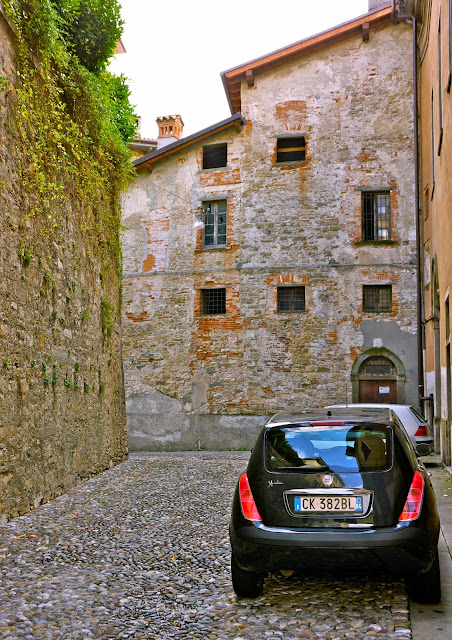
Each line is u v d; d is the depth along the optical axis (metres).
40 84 9.09
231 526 4.74
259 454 4.84
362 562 4.34
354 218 20.55
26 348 8.35
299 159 21.55
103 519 7.61
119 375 14.23
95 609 4.55
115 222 13.80
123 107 17.73
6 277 7.70
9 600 4.72
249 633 4.07
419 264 19.30
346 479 4.54
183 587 5.07
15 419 7.89
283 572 5.21
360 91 20.98
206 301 22.02
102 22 11.13
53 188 9.37
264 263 21.16
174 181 22.66
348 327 20.23
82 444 10.91
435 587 4.52
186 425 21.47
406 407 12.73
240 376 21.05
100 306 12.53
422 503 4.49
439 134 13.87
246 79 21.75
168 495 9.30
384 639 3.91
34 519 7.61
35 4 8.55
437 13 14.27
